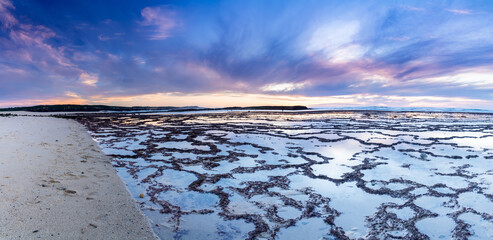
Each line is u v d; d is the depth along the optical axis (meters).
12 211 3.18
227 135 12.10
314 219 3.75
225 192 4.78
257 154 7.98
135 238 2.99
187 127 15.78
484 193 4.64
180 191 4.80
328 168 6.39
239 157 7.56
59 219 3.16
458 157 7.54
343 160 7.23
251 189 4.94
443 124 17.97
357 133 12.88
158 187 4.98
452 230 3.41
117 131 13.49
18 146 7.20
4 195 3.61
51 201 3.66
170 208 4.05
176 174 5.87
